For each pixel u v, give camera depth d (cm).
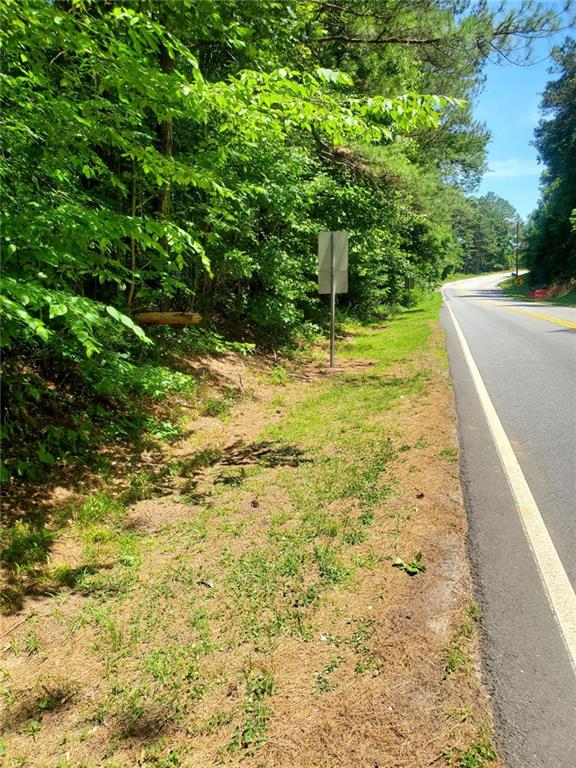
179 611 251
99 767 173
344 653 218
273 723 185
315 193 1059
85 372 441
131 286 576
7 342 292
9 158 375
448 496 368
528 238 5500
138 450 473
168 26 523
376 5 1162
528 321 1850
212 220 685
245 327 1037
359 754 173
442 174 2339
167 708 195
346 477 405
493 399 663
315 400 674
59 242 319
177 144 696
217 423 578
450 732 180
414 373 831
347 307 1708
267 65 712
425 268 2941
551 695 196
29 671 216
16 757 177
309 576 275
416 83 1495
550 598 256
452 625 234
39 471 388
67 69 388
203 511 361
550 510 352
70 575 285
